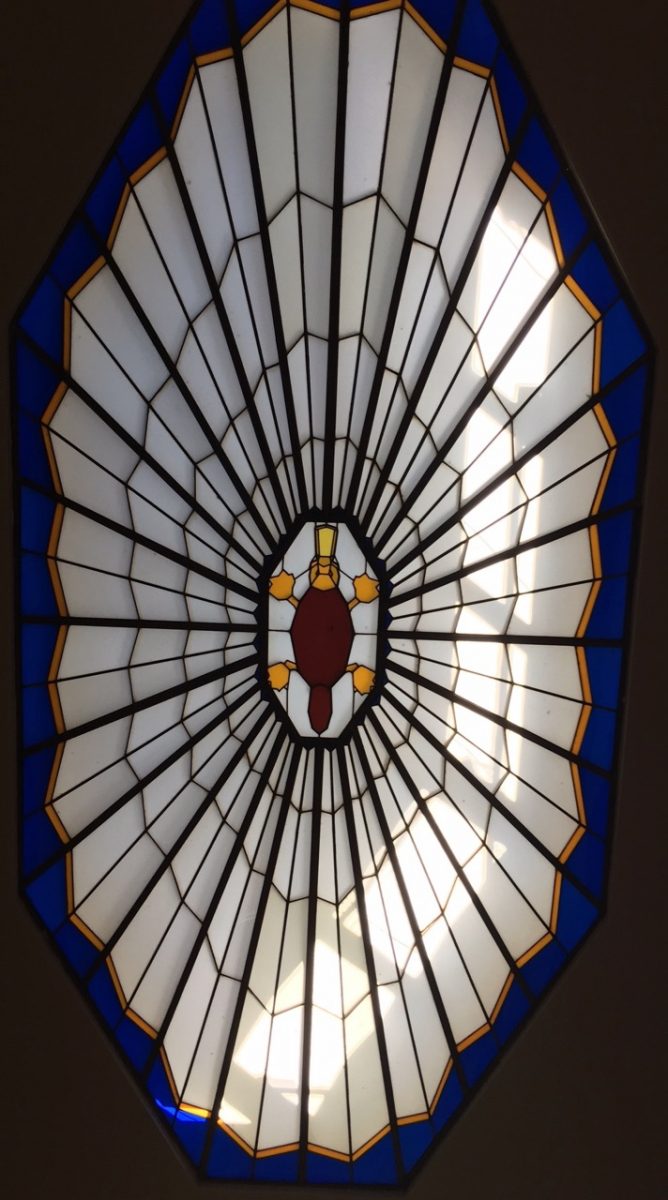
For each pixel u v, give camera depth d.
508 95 7.32
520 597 8.81
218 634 8.84
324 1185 9.09
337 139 7.46
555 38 7.05
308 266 7.98
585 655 8.69
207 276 7.85
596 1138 8.98
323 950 9.24
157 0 6.74
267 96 7.35
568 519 8.54
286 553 8.93
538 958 9.09
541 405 8.32
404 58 7.23
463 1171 9.06
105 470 8.10
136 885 8.88
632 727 8.52
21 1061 8.59
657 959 8.83
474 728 9.12
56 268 7.34
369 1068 9.20
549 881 9.10
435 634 9.01
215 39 7.04
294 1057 9.21
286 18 7.08
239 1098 9.15
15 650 7.91
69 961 8.56
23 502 7.75
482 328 8.14
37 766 8.25
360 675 9.09
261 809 9.16
